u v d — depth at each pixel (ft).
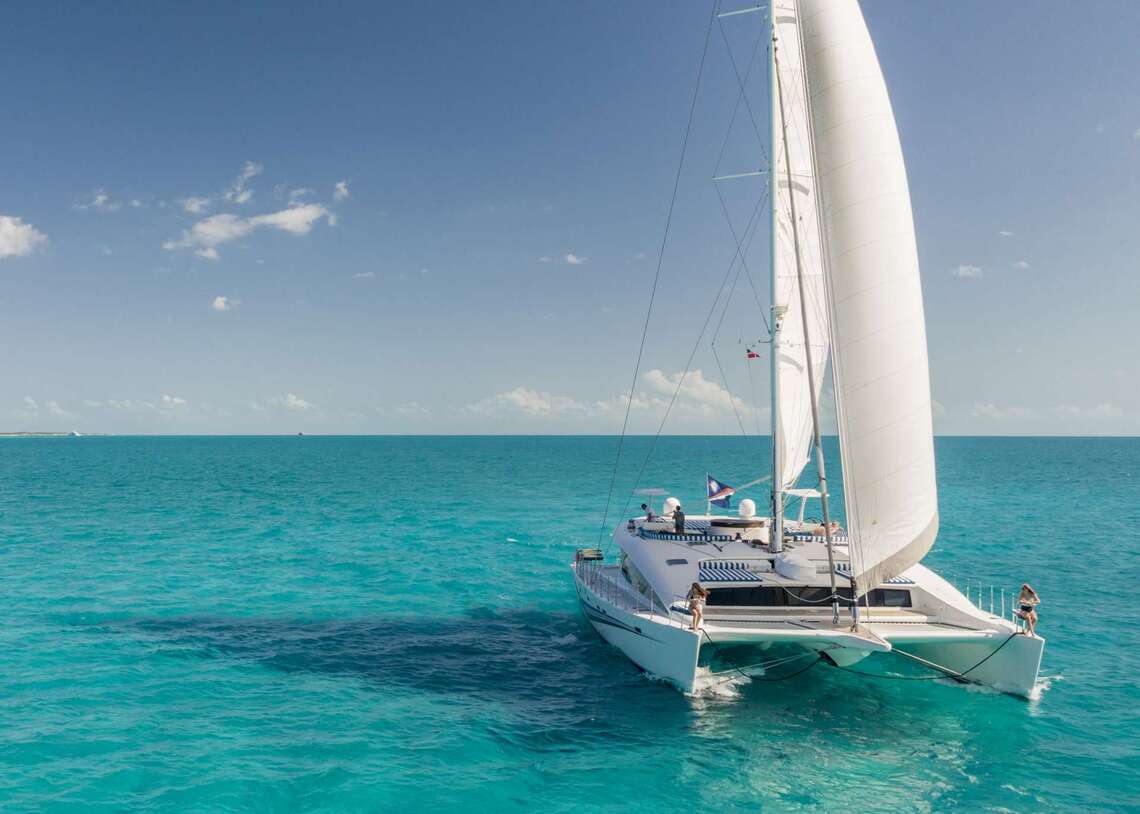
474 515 154.81
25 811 33.17
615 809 33.83
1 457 476.54
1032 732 42.09
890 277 41.60
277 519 146.00
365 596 79.30
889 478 42.01
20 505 167.94
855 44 42.57
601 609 56.65
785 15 56.29
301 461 428.97
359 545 114.21
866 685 49.32
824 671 51.67
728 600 49.57
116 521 140.77
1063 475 285.02
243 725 43.42
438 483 248.93
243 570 93.15
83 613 70.13
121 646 59.36
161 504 173.17
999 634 44.65
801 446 59.21
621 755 39.42
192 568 94.12
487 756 39.29
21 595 77.41
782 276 55.83
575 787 35.83
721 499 64.34
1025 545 111.86
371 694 49.06
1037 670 44.45
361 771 37.40
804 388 58.85
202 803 34.01
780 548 55.72
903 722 43.42
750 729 42.63
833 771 37.60
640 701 47.16
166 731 42.32
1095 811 33.86
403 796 34.88
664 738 41.50
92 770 37.22
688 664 45.34
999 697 46.44
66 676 51.78
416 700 47.93
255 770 37.42
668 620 47.24
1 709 45.24
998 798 34.96
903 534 42.19
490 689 50.03
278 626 66.69
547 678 52.29
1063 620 67.82
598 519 148.66
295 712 45.65
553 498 193.67
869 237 41.57
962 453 598.34
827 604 49.62
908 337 41.73
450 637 63.67
